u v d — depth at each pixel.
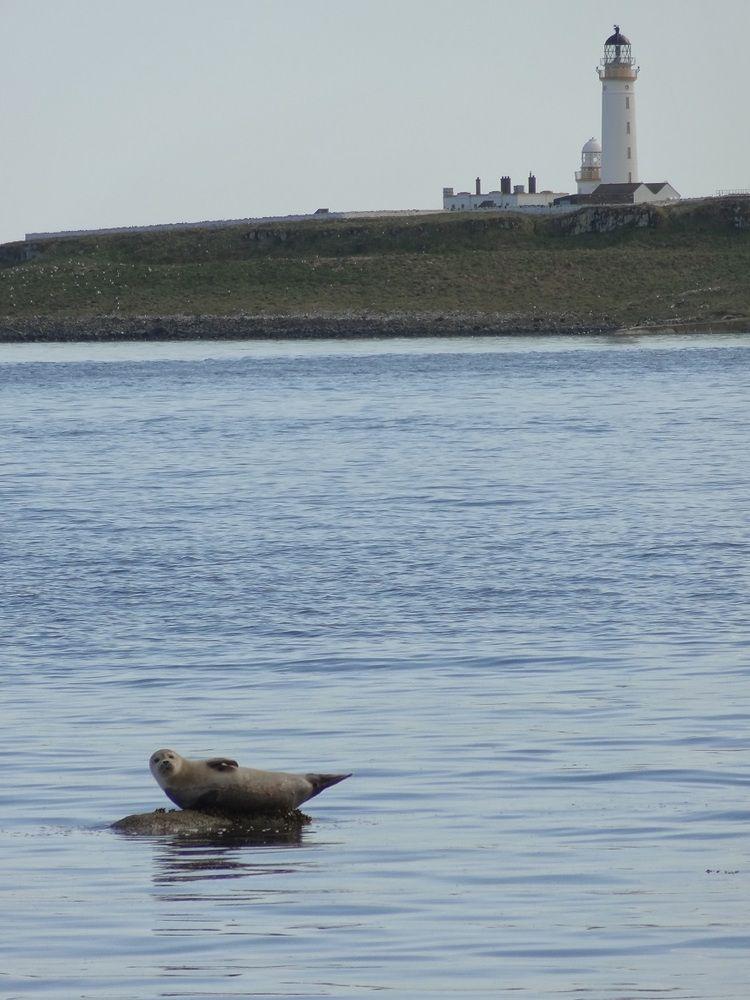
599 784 47.81
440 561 98.69
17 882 39.44
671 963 32.38
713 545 102.62
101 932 35.25
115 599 87.75
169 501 133.50
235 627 79.25
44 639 77.00
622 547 102.62
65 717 59.28
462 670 67.62
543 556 99.75
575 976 31.80
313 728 56.72
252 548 105.69
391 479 147.75
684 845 41.06
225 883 39.06
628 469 152.88
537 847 41.34
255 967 32.78
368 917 35.94
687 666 67.00
